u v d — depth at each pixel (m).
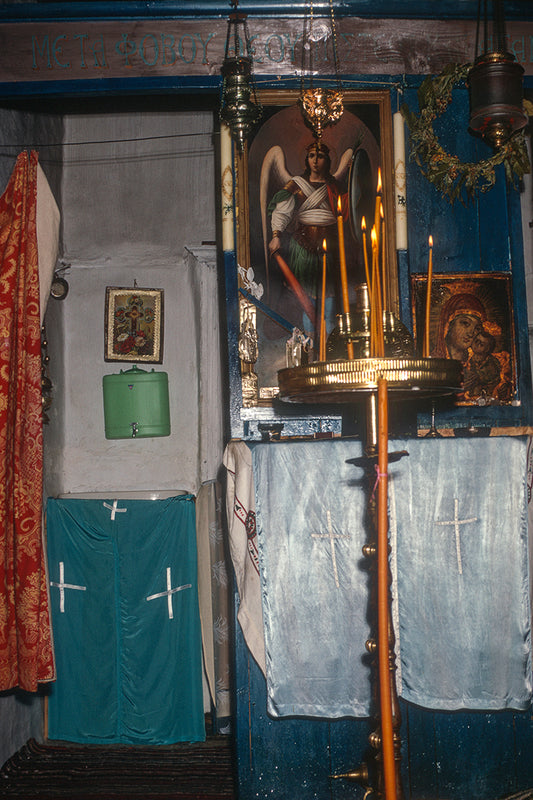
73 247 4.81
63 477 4.70
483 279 3.34
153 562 4.26
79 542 4.28
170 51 3.31
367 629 2.86
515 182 3.38
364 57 3.35
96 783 3.65
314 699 2.87
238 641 3.03
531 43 3.40
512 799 2.90
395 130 3.35
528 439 2.85
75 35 3.31
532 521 3.10
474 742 3.02
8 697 3.83
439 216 3.35
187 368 4.84
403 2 3.32
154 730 4.16
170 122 4.88
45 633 3.32
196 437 4.81
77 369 4.81
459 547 2.82
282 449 2.88
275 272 3.33
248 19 3.33
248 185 3.34
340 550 2.86
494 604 2.82
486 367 3.32
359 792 3.00
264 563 2.86
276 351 3.31
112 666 4.19
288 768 3.00
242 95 3.04
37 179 3.38
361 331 2.07
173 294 4.85
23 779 3.69
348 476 2.86
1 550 3.18
